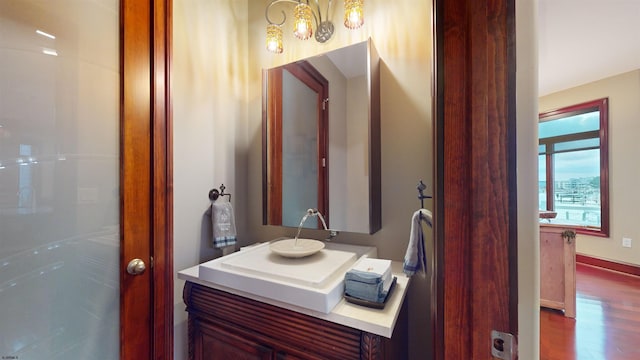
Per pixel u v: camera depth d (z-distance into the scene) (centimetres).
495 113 44
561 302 192
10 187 80
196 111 140
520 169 42
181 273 119
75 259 92
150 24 113
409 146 127
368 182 128
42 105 85
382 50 132
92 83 97
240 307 100
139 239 107
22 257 82
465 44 47
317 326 84
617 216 293
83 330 94
